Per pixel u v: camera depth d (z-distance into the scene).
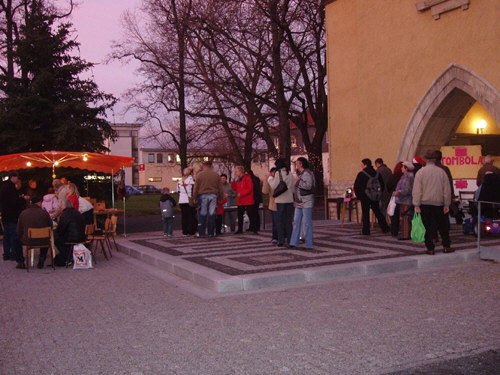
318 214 23.20
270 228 16.55
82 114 19.17
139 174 91.00
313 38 27.59
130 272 9.31
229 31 22.95
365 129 16.81
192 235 14.48
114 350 4.69
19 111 17.61
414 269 8.55
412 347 4.55
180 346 4.76
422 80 14.61
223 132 30.91
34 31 19.03
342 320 5.48
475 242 10.67
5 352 4.72
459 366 4.09
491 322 5.28
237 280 7.27
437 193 9.09
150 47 24.67
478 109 17.62
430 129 14.50
